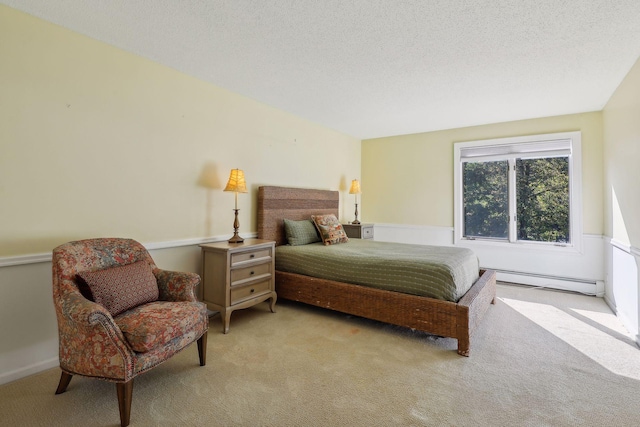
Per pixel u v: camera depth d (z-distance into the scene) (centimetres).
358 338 259
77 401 174
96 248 205
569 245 405
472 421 157
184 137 292
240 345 245
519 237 440
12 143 196
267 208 367
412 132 506
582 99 346
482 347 241
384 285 273
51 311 213
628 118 280
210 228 317
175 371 205
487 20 203
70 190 221
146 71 263
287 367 211
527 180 433
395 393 182
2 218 192
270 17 203
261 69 280
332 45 237
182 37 229
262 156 372
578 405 170
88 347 161
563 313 315
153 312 184
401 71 280
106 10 197
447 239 484
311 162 449
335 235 390
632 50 239
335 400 175
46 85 209
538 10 192
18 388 187
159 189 274
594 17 198
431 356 227
